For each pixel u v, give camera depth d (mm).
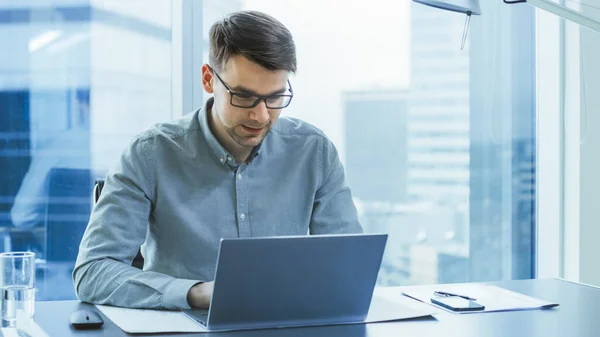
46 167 2553
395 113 2979
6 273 1192
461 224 3107
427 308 1365
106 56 2590
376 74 2941
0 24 2469
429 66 3010
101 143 2604
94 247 1497
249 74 1425
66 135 2562
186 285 1330
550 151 3145
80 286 1440
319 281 1194
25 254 1225
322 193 1795
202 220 1657
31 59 2508
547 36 3127
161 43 2662
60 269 2592
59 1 2523
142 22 2629
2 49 2477
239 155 1684
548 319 1282
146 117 2658
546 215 3168
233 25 1450
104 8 2574
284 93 1488
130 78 2627
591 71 3059
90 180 2596
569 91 3092
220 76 1470
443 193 3074
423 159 3031
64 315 1283
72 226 2594
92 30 2564
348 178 2949
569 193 3109
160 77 2670
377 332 1176
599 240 3098
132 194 1578
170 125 1700
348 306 1232
